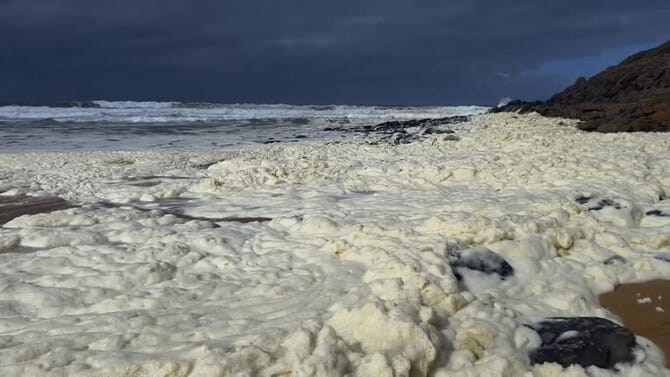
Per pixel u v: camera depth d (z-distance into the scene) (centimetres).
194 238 693
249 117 5309
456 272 555
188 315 465
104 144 2595
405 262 528
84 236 723
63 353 381
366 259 592
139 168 1592
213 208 986
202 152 2023
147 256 628
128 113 4862
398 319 395
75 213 868
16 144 2531
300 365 354
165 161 1767
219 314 469
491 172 1127
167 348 397
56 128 3544
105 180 1372
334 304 471
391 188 1102
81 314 480
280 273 579
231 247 673
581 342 435
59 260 613
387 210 857
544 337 447
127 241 717
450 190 1034
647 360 429
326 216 796
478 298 493
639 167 1065
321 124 4425
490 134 2020
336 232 713
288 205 982
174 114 4944
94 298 519
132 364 357
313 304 488
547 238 632
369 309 406
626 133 1816
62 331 434
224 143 2689
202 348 374
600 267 591
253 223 812
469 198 921
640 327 493
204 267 605
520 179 1045
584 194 836
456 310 471
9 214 979
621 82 3453
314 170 1304
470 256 577
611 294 559
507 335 442
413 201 930
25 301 506
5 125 3684
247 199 1055
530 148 1495
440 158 1446
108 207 1025
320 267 591
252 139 2936
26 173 1449
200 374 345
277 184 1188
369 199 980
